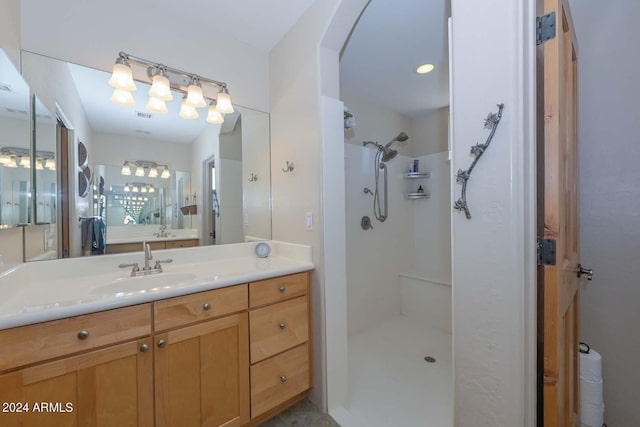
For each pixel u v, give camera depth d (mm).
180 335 1167
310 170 1683
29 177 1172
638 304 1305
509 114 775
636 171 1304
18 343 859
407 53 2055
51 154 1316
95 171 1484
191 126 1805
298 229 1789
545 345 825
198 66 1775
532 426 780
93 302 977
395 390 1767
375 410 1581
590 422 1265
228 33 1882
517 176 764
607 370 1376
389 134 2982
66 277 1354
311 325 1641
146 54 1596
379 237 2859
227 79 1896
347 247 2611
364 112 2773
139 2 1578
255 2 1616
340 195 1682
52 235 1339
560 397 866
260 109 2039
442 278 2793
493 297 813
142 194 1634
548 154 817
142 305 1077
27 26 1275
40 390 892
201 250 1784
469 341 866
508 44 776
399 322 2844
